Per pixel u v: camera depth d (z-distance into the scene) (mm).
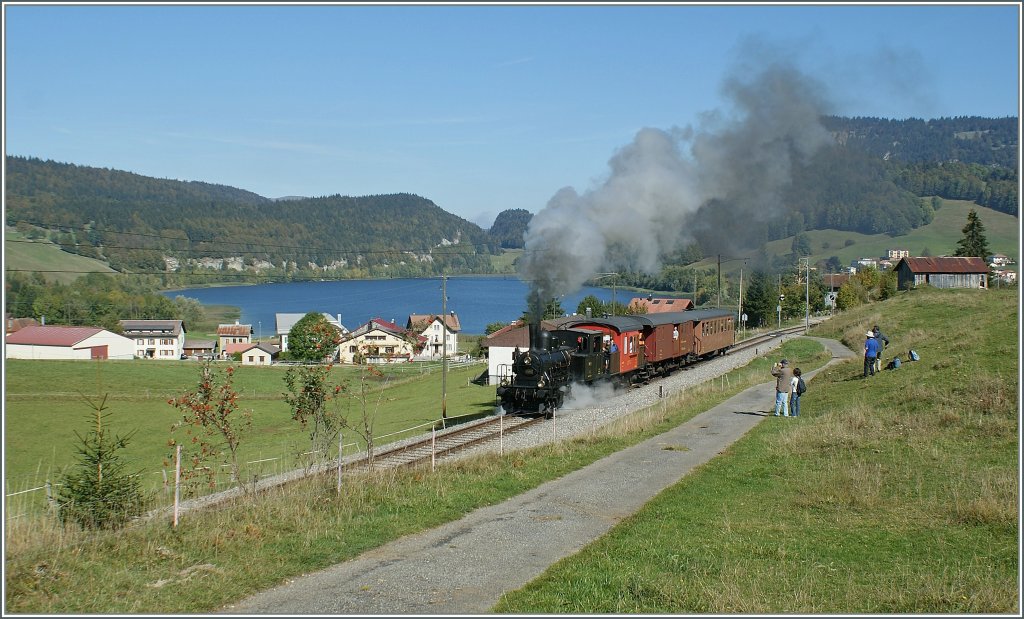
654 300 88812
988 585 9898
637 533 12789
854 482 15422
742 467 17906
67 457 34625
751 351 55375
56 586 9852
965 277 87812
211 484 15859
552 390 29797
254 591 10133
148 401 52500
